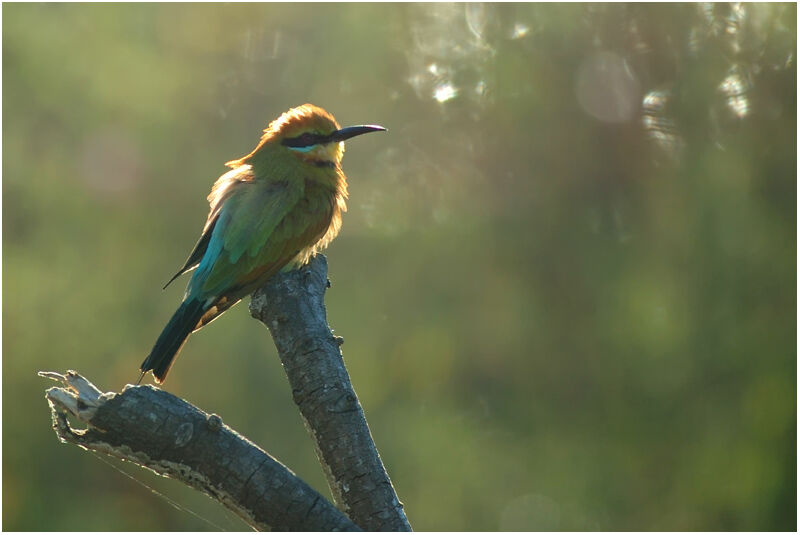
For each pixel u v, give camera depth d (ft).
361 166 41.81
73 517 41.01
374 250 41.52
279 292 19.15
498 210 41.63
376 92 42.24
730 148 40.06
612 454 41.29
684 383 40.19
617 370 41.04
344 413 17.17
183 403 15.26
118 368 40.50
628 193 41.34
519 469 41.34
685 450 40.63
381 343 40.88
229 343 39.96
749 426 39.70
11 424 40.65
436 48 41.78
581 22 40.91
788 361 38.86
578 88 40.96
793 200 39.47
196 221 41.32
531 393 41.70
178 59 42.27
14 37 41.27
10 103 41.29
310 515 15.03
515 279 41.65
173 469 15.19
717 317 39.58
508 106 40.96
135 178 41.52
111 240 41.42
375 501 16.53
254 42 42.65
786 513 39.37
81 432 15.14
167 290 41.04
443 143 41.81
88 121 41.57
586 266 41.01
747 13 40.14
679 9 40.29
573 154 41.24
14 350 40.24
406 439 40.47
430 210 41.65
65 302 40.52
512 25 41.11
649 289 40.73
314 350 18.11
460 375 41.98
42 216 41.68
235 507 15.24
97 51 41.45
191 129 42.01
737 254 39.70
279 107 42.16
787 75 39.68
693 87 40.09
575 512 41.01
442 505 40.60
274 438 39.68
